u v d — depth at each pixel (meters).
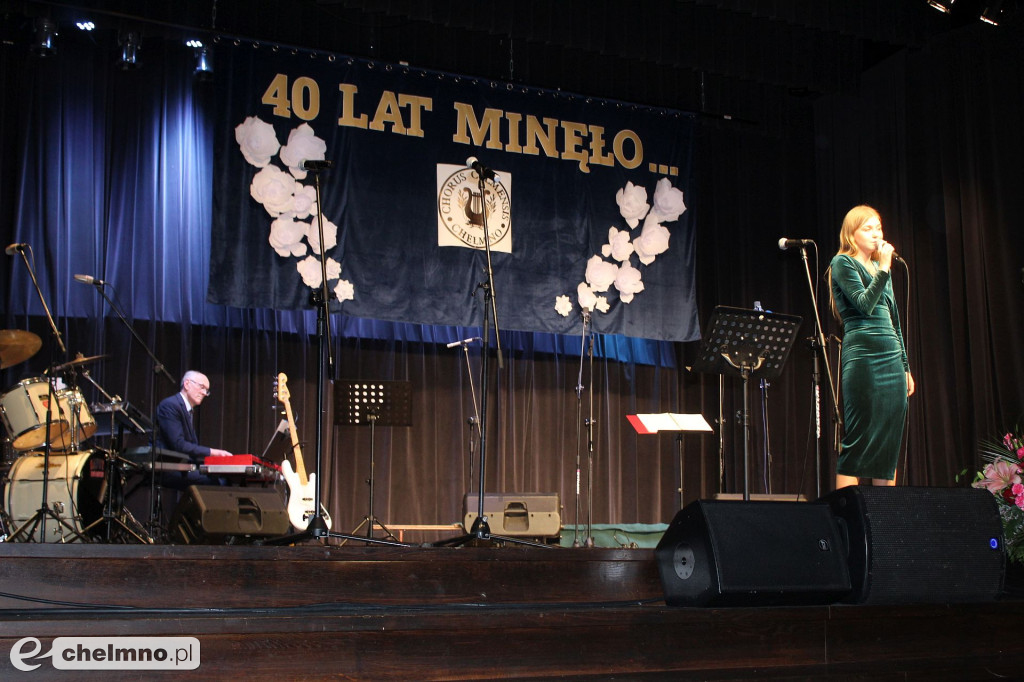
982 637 3.46
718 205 8.35
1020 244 6.55
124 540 5.20
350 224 6.92
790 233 8.38
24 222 6.61
